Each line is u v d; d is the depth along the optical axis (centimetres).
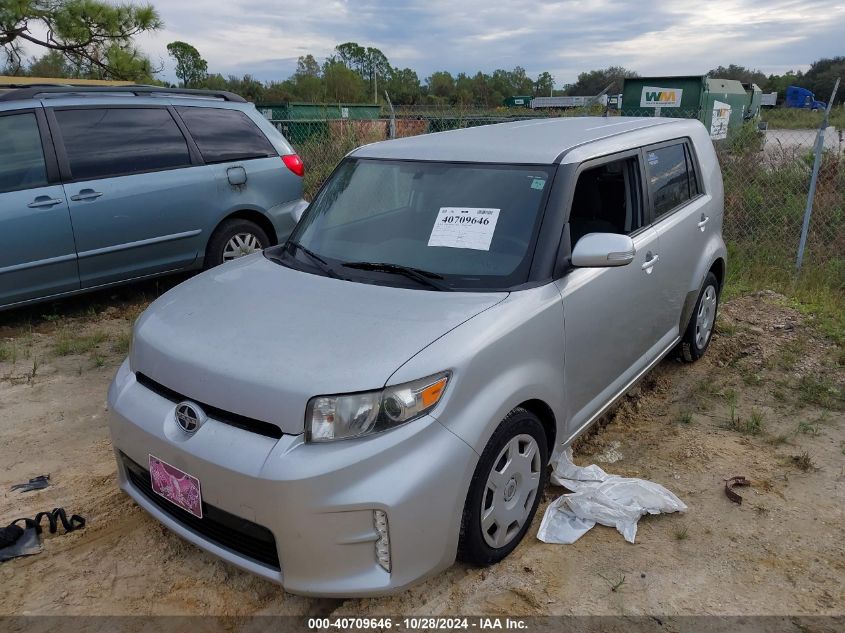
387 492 248
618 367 392
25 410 459
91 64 1298
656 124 468
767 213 900
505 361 289
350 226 372
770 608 282
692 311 489
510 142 382
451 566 305
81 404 468
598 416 382
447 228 343
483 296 306
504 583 295
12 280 570
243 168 698
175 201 649
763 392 484
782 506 349
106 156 618
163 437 275
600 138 394
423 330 279
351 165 409
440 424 262
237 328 293
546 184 342
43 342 582
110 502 356
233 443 258
